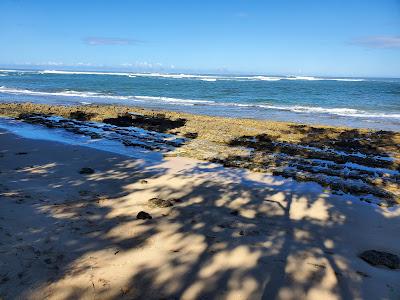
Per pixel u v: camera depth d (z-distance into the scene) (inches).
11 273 189.6
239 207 306.7
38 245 219.3
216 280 193.2
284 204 319.9
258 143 583.2
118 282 187.0
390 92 2369.6
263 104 1358.3
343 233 266.5
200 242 234.8
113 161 444.5
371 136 673.0
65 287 180.7
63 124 717.9
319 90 2513.5
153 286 185.6
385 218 301.4
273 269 206.4
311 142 616.1
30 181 347.6
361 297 184.9
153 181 369.7
